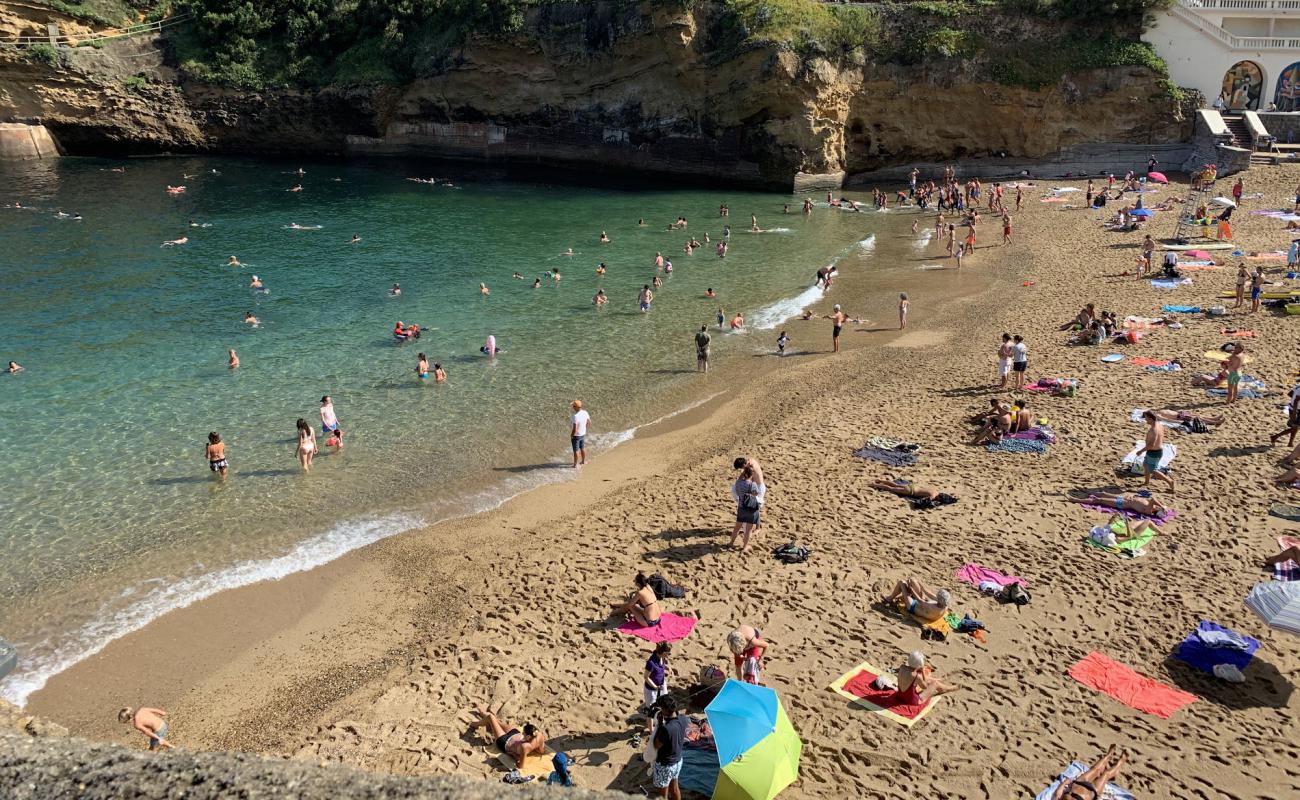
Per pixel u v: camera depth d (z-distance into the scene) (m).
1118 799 11.74
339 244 50.69
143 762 6.31
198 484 22.94
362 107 81.69
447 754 13.33
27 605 17.92
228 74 81.19
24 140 75.44
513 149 80.25
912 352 32.34
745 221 57.34
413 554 19.66
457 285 42.22
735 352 33.28
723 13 67.19
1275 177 54.59
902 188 67.38
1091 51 63.06
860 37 65.88
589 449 25.23
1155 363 28.67
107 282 42.00
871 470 22.45
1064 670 14.56
